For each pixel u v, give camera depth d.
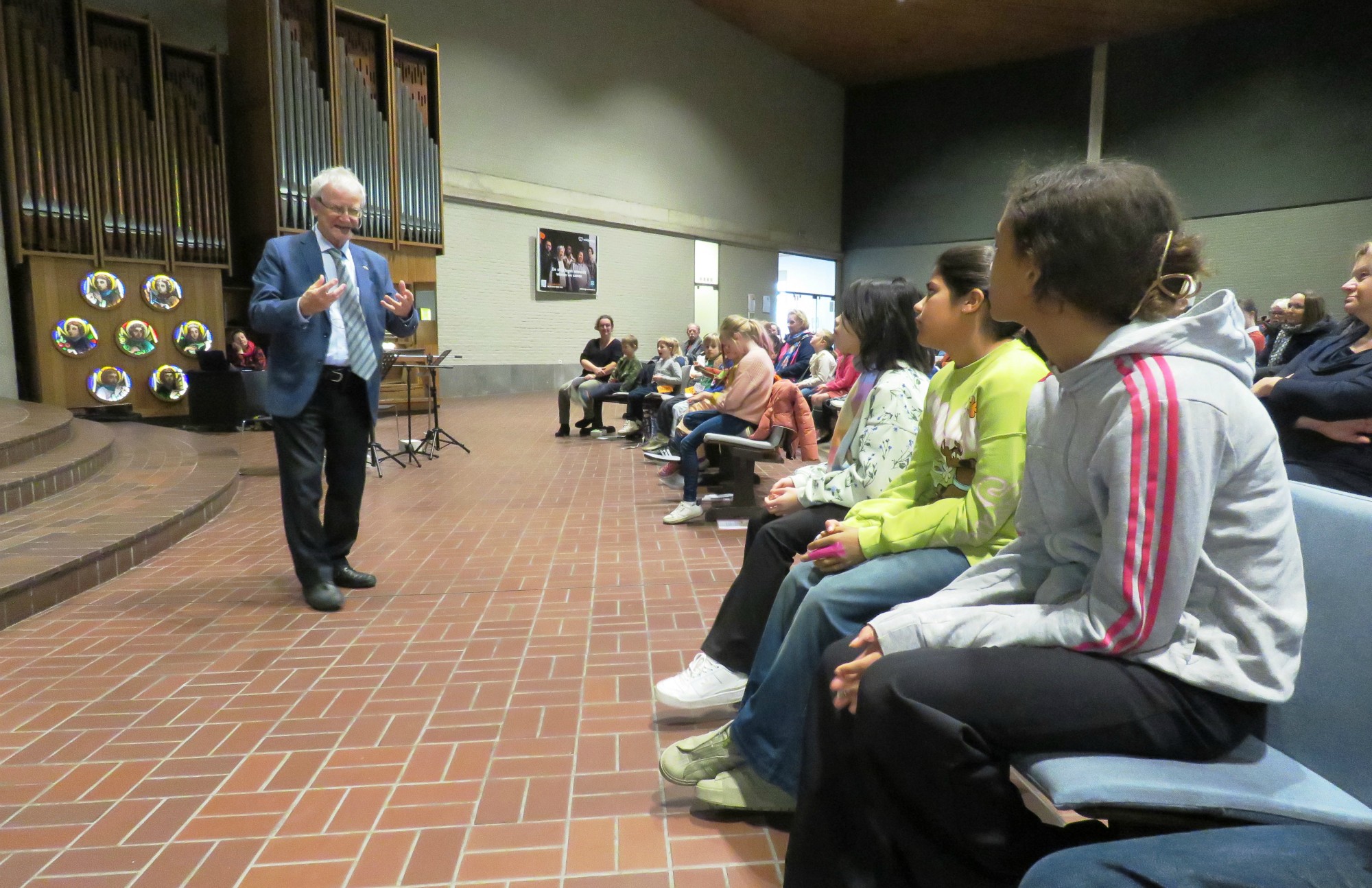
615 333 15.42
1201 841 0.89
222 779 1.95
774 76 18.12
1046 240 1.10
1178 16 15.15
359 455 3.38
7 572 3.10
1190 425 1.00
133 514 4.14
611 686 2.47
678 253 16.53
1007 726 1.07
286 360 3.08
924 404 1.84
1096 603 1.08
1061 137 17.27
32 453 4.95
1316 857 0.85
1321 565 1.13
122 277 8.55
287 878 1.58
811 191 19.62
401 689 2.45
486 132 12.78
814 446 4.88
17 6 7.61
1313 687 1.10
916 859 1.12
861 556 1.69
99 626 2.99
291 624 3.02
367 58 10.28
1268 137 14.86
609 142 14.80
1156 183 1.09
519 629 2.97
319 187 3.10
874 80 19.64
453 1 12.13
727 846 1.69
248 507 5.02
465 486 5.88
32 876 1.59
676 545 4.23
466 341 12.88
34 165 7.77
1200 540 1.01
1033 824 1.11
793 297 19.77
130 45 8.48
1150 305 1.09
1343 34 13.95
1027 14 15.21
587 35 14.18
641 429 8.26
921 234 19.47
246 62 9.26
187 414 9.16
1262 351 5.14
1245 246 15.30
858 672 1.19
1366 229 14.01
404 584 3.53
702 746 1.85
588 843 1.70
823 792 1.25
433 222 11.26
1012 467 1.54
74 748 2.09
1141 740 1.05
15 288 7.98
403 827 1.75
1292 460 2.37
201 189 9.04
